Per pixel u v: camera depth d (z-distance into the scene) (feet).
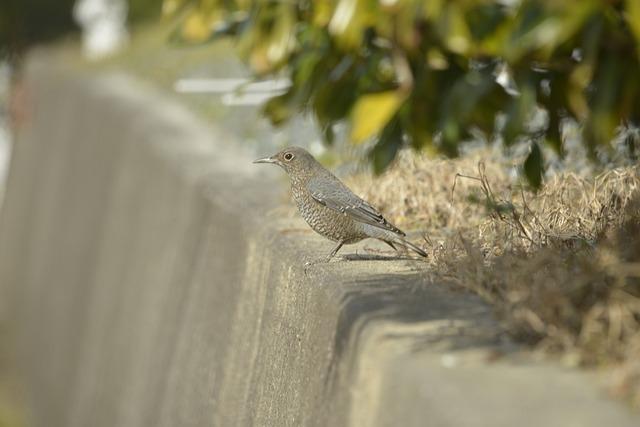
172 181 57.98
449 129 36.11
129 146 79.30
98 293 80.59
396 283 25.96
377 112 37.06
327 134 42.88
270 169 53.36
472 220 35.29
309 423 26.14
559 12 27.02
